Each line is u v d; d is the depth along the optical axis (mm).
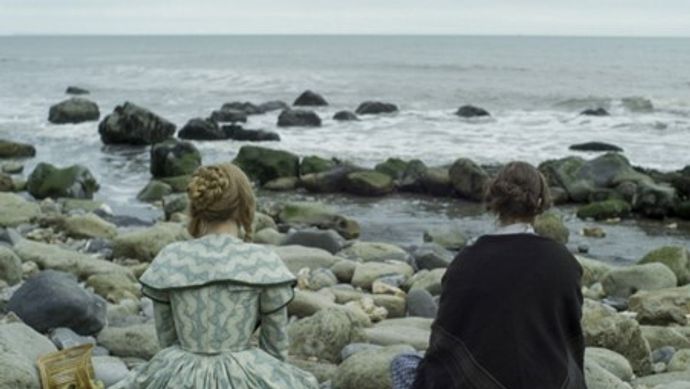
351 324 7492
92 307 7578
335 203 20344
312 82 63438
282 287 3855
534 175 3865
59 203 18812
